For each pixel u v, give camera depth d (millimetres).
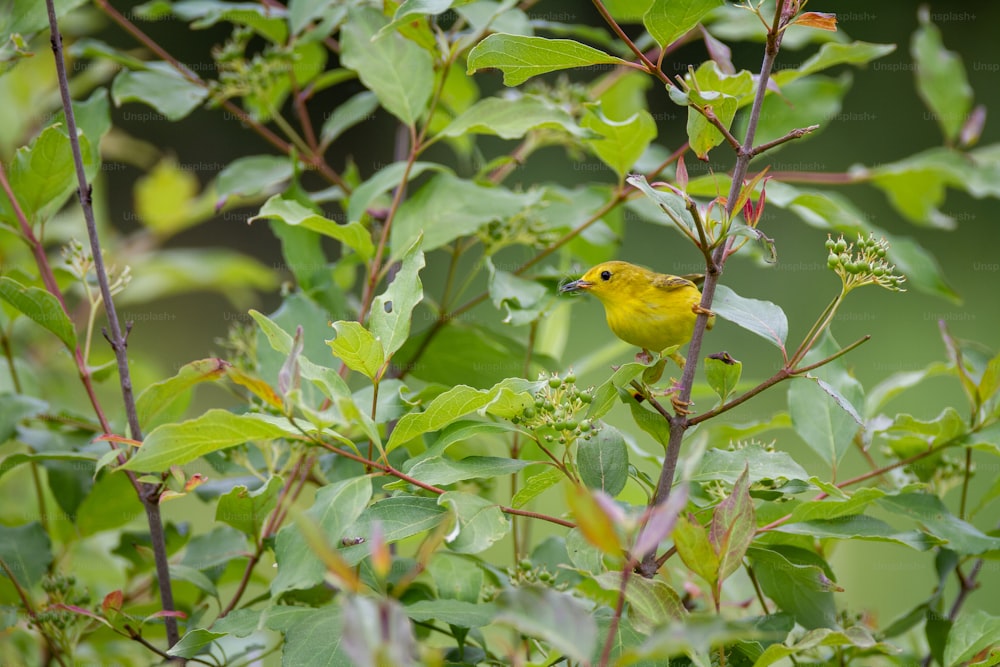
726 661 5438
